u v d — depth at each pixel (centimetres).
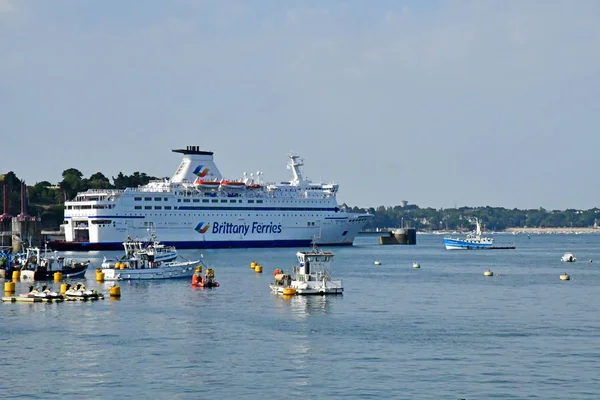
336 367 18012
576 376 17188
